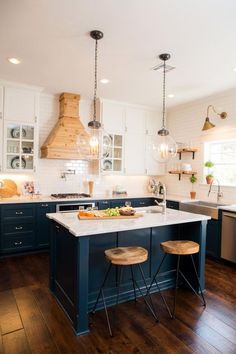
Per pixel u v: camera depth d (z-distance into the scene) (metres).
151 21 2.36
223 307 2.62
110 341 2.08
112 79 3.90
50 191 4.86
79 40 2.73
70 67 3.46
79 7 2.17
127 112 5.30
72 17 2.32
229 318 2.42
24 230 4.09
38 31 2.55
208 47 2.84
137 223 2.51
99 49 2.93
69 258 2.43
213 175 4.81
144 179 5.98
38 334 2.15
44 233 4.25
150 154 5.62
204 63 3.27
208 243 4.07
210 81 3.90
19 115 4.22
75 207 4.48
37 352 1.94
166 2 2.09
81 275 2.19
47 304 2.63
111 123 5.09
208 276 3.39
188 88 4.24
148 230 2.94
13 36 2.66
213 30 2.49
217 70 3.48
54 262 2.85
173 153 3.25
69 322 2.33
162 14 2.25
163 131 3.11
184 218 2.81
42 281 3.18
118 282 2.71
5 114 4.11
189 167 5.02
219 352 1.96
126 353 1.94
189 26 2.43
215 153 4.82
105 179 5.47
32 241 4.16
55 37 2.67
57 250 2.78
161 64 3.32
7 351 1.94
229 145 4.59
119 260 2.21
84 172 5.20
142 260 2.29
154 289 2.98
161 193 5.70
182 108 5.40
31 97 4.32
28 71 3.62
